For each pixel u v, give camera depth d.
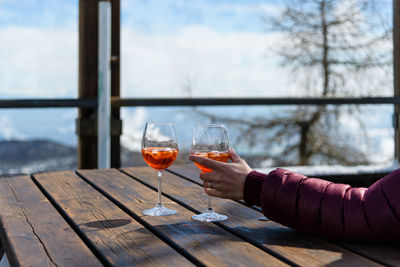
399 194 0.78
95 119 2.67
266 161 6.26
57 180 1.52
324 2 6.07
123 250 0.79
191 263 0.72
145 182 1.49
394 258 0.75
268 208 0.88
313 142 6.18
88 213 1.07
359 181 2.48
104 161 2.63
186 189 1.37
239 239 0.86
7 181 1.51
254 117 6.19
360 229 0.80
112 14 2.74
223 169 0.94
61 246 0.82
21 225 0.96
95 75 2.67
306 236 0.88
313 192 0.84
